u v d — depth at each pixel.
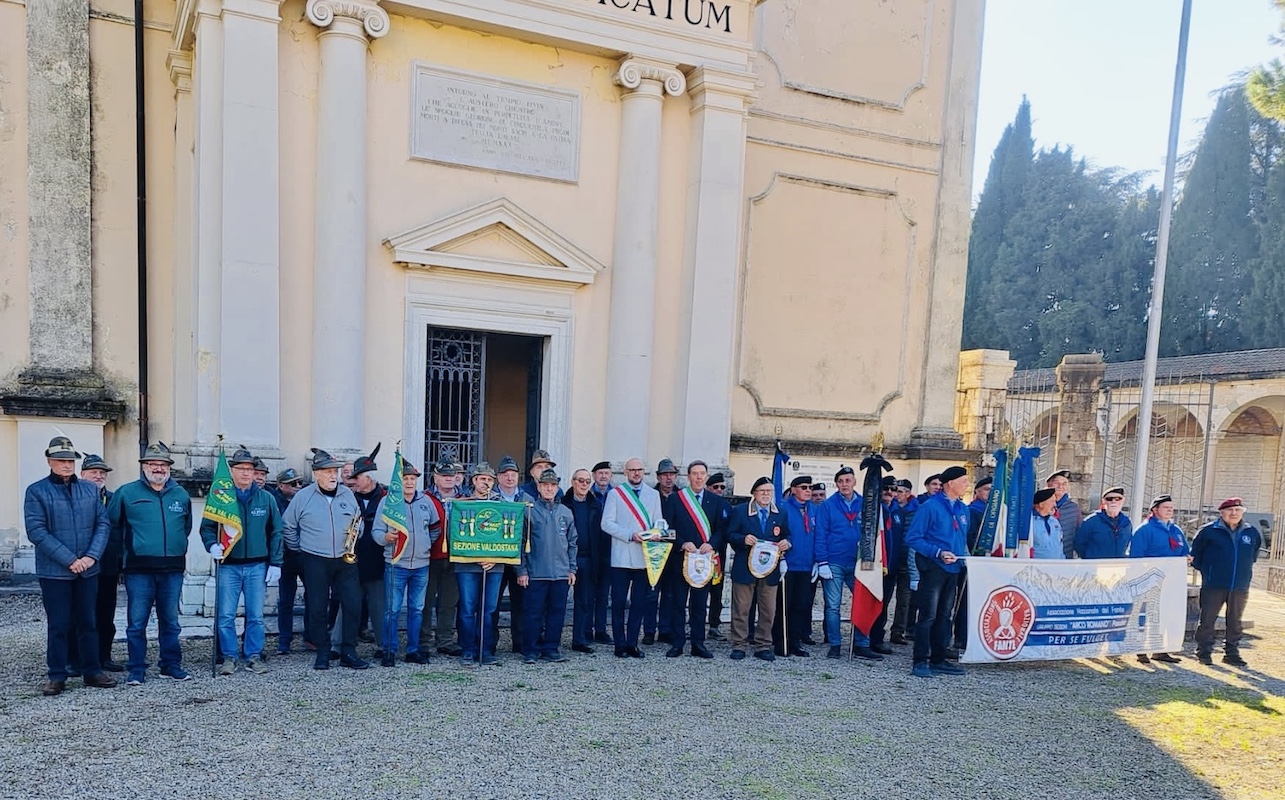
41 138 10.51
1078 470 15.90
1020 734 6.57
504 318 10.05
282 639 7.94
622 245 10.42
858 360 13.52
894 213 13.70
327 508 7.23
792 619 8.84
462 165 9.74
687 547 8.30
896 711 6.95
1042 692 7.82
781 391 12.97
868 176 13.48
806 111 12.99
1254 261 34.66
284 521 7.30
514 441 13.88
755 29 12.06
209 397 8.65
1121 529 9.48
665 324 10.75
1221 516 9.43
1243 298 35.22
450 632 8.12
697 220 10.55
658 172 10.49
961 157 14.08
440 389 10.10
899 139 13.63
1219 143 37.22
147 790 4.77
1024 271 45.12
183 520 6.81
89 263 10.76
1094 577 8.93
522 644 7.96
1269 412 24.67
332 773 5.09
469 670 7.44
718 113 10.59
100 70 10.82
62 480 6.41
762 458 12.77
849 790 5.30
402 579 7.59
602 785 5.13
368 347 9.38
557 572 7.89
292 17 8.88
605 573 8.85
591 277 10.30
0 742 5.39
